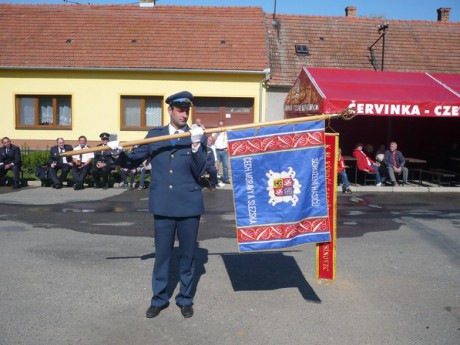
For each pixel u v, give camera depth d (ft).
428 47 65.31
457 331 13.88
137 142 14.46
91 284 17.22
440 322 14.48
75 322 14.14
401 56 63.26
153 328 13.84
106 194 39.17
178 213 14.30
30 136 59.93
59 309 15.02
